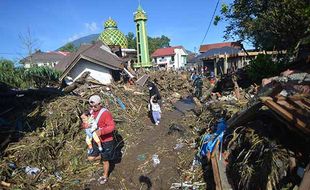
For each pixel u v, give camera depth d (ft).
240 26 53.01
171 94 62.59
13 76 57.00
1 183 19.89
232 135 18.56
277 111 14.60
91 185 20.61
